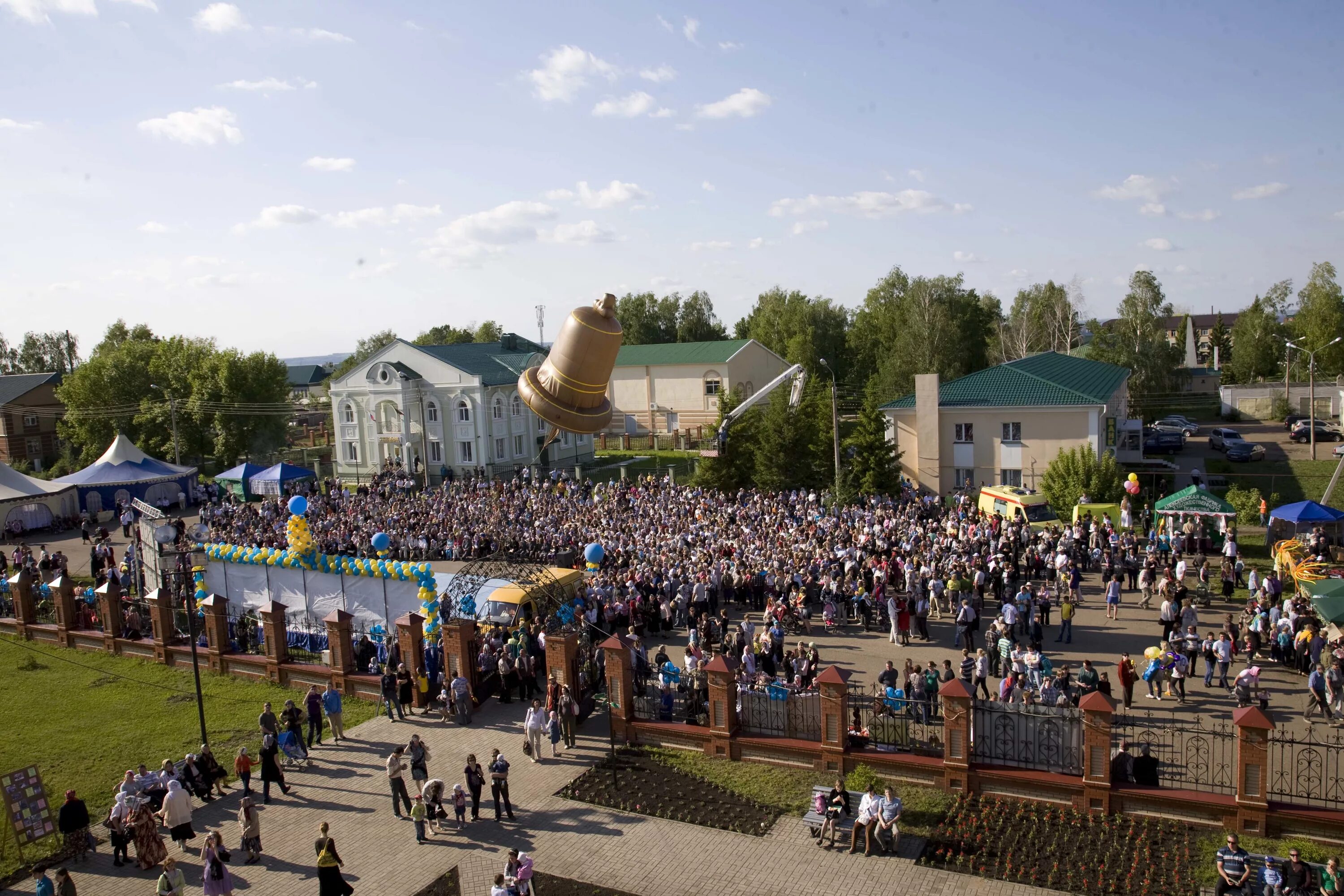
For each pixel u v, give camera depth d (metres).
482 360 72.62
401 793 18.56
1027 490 43.44
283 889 16.00
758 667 24.66
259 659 27.56
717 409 64.75
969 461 49.88
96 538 49.34
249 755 21.41
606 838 17.30
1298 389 86.31
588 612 28.09
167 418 75.88
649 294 133.50
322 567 30.31
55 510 55.62
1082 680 20.78
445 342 143.12
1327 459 61.50
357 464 72.31
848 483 46.56
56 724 24.31
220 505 55.28
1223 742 17.41
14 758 22.08
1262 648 25.78
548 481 57.06
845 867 15.93
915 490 49.28
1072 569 30.58
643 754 21.22
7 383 87.00
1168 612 25.62
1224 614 29.19
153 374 81.94
